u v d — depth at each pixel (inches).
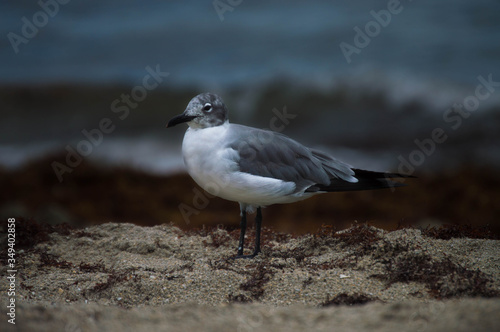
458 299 229.9
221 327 188.7
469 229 313.6
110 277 263.1
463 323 175.5
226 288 252.1
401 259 264.2
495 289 236.8
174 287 253.1
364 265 266.7
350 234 298.8
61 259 295.4
